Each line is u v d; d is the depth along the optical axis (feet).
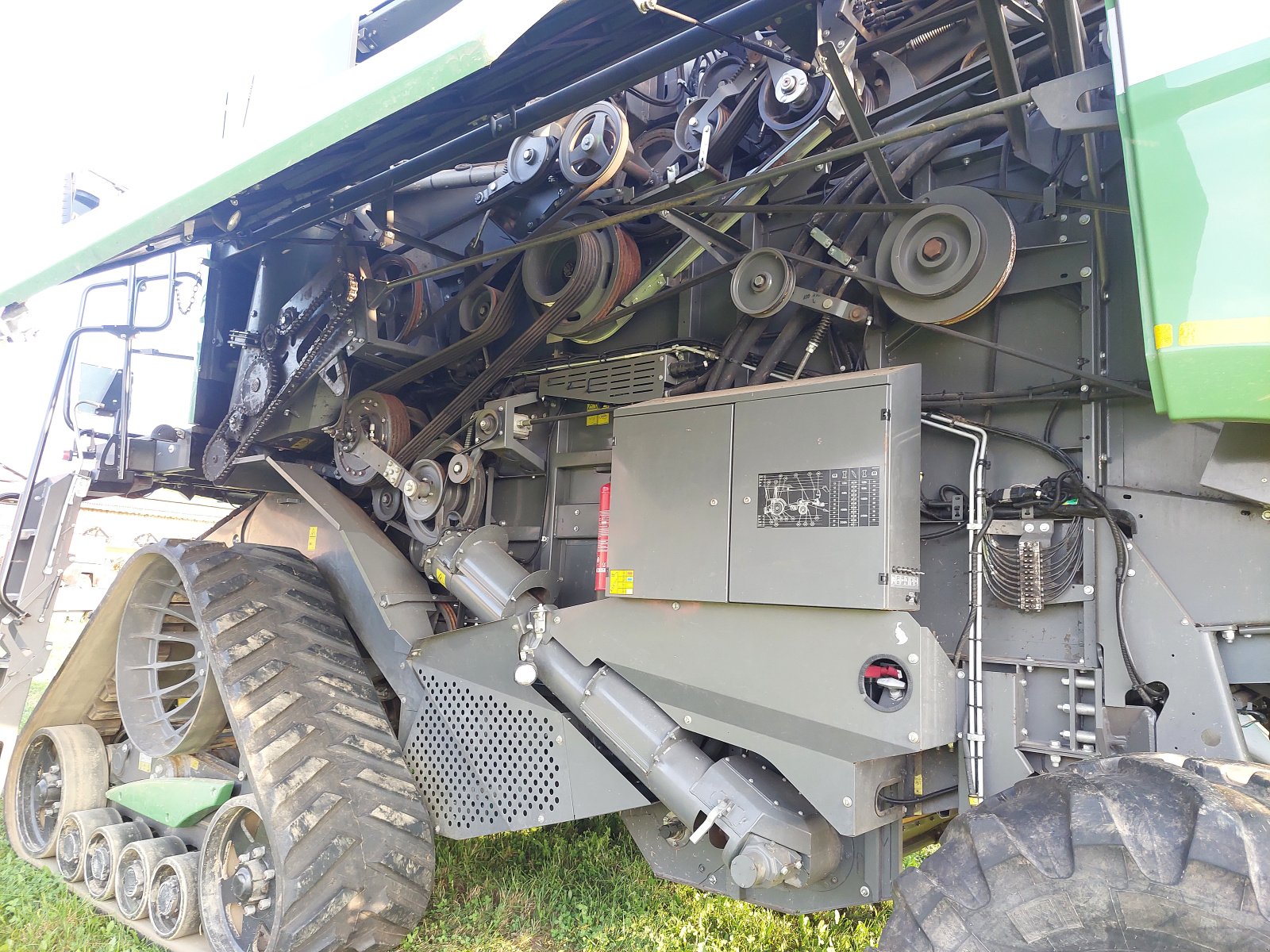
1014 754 7.63
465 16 5.72
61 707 13.23
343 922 9.21
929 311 8.62
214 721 11.46
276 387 12.82
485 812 10.36
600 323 11.00
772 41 10.16
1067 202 7.52
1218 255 5.36
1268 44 5.24
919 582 7.86
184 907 10.16
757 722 8.19
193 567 11.04
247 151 7.11
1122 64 5.76
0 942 10.62
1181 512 7.55
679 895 11.43
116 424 15.34
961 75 9.05
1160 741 7.00
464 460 11.88
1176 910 5.00
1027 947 5.47
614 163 10.30
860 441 7.83
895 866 8.25
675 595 8.83
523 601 10.77
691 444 8.97
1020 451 8.59
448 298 13.20
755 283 9.48
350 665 11.09
